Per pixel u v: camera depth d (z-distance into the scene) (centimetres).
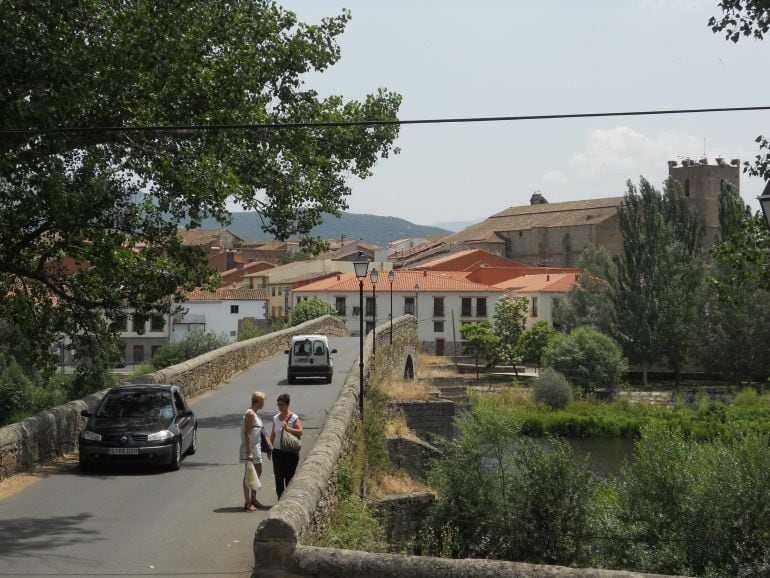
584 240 13838
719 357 8456
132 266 2361
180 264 2525
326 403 3052
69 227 2094
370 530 1469
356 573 877
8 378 5625
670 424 6844
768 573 2823
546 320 10262
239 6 2267
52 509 1402
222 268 15000
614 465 5644
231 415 2767
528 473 3003
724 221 8738
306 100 2506
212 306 10581
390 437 3062
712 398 7956
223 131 2258
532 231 14688
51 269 2636
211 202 2086
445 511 2930
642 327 8606
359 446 2234
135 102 2038
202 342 7312
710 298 8525
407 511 2580
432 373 6153
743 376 8656
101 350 2769
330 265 12419
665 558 2908
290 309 10712
